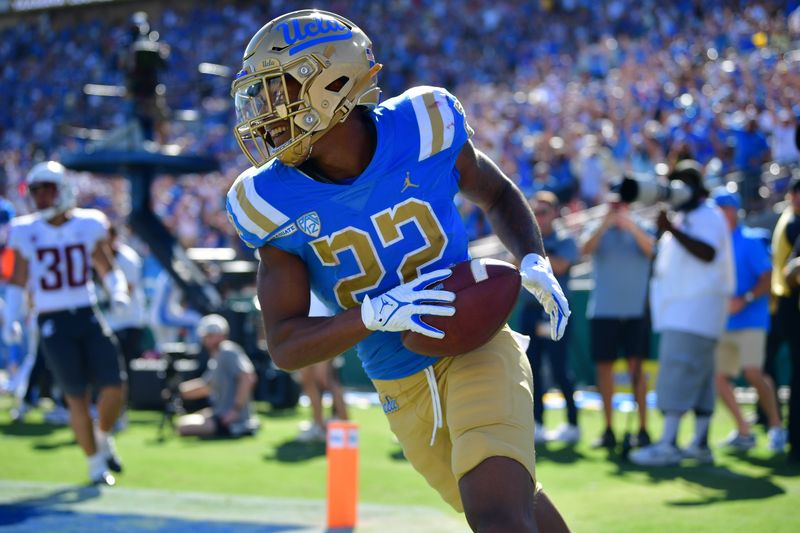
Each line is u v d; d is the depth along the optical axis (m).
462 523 5.47
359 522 5.52
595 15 23.94
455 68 25.28
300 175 2.98
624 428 9.26
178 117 13.47
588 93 19.83
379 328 2.86
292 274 3.07
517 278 2.96
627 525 5.18
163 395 10.59
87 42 32.22
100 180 23.36
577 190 16.38
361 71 2.99
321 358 2.93
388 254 3.04
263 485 6.81
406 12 27.09
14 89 32.28
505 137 19.12
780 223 7.29
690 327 6.95
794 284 6.72
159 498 6.32
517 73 23.64
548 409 10.96
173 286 12.83
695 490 6.10
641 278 7.88
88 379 7.05
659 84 18.34
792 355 6.90
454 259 3.14
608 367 8.06
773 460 7.19
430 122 3.03
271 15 30.05
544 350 8.63
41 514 5.82
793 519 5.20
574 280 13.81
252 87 3.01
